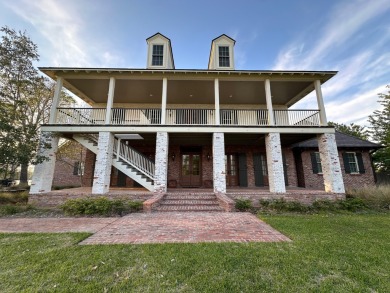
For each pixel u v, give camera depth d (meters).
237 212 6.32
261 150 11.90
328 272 2.45
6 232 4.18
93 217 5.79
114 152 9.16
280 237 3.80
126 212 6.30
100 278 2.31
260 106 11.84
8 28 10.09
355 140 12.78
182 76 8.85
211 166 11.49
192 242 3.51
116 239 3.69
